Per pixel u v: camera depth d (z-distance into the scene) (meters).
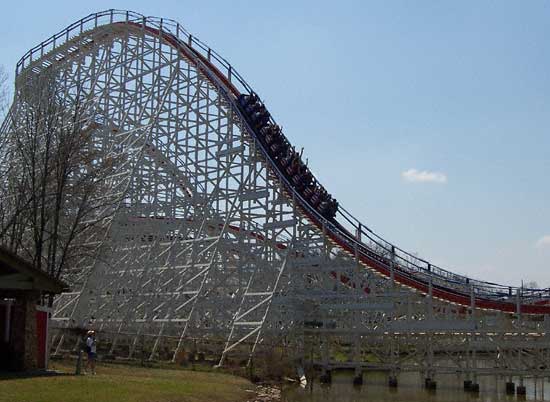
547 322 41.97
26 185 46.94
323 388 40.88
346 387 41.84
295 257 48.12
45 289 28.80
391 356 43.41
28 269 27.94
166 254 49.53
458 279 50.16
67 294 52.59
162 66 54.69
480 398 38.09
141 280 49.00
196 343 44.84
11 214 52.34
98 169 47.78
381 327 44.00
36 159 49.41
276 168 49.44
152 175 52.41
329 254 49.19
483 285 48.81
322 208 52.03
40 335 30.72
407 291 46.41
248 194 48.62
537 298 48.28
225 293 48.56
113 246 51.00
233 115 51.44
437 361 57.94
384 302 44.34
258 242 48.66
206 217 49.19
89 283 50.97
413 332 42.31
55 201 46.38
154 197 52.41
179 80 54.03
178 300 47.72
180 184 52.34
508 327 42.16
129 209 51.16
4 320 29.56
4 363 28.66
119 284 50.56
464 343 42.78
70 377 26.83
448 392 40.66
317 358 46.78
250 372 38.78
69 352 44.09
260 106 52.75
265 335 44.62
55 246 41.09
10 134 58.41
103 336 48.62
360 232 51.81
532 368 42.56
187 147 53.12
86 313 50.94
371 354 52.44
